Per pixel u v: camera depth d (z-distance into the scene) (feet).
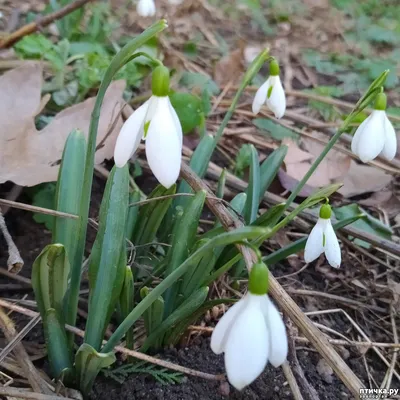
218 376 0.75
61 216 0.75
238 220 0.79
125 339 0.80
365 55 2.14
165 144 0.52
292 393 0.74
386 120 0.71
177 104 1.23
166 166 0.51
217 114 1.48
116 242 0.69
